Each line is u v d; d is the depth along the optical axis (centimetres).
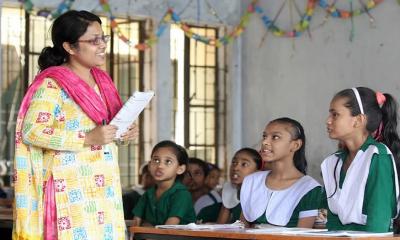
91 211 364
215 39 854
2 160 807
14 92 811
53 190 364
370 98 408
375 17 751
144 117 868
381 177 389
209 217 662
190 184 682
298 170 486
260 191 483
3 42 803
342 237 343
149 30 861
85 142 358
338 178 409
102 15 841
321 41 809
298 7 830
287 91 850
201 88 896
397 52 729
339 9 786
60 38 369
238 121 910
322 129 805
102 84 376
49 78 364
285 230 385
